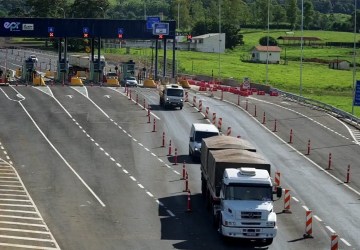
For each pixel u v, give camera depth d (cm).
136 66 18062
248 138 8119
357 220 4903
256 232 4088
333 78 18438
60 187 5619
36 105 10000
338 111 10231
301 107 10844
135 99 10875
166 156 7019
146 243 4162
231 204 4131
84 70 15238
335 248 3906
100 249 4012
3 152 7038
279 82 16850
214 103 10856
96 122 8862
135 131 8338
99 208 4991
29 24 13088
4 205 4959
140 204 5134
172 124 8856
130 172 6256
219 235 4366
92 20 13362
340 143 8069
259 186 4216
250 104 10906
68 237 4238
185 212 4925
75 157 6869
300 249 4138
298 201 5378
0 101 10225
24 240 4116
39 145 7425
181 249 4053
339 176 6394
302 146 7781
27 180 5847
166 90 10038
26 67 13762
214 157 4666
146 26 13575
